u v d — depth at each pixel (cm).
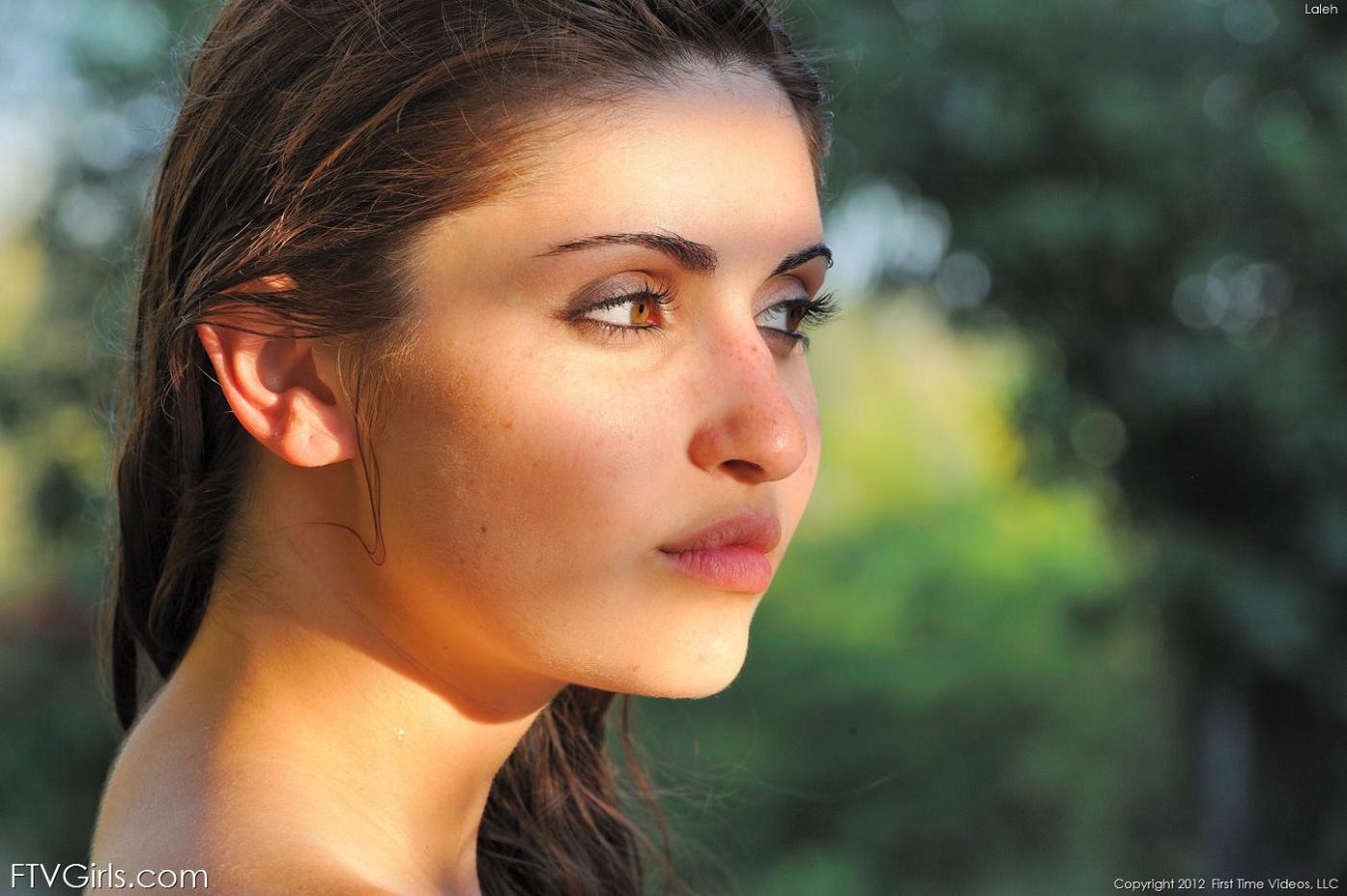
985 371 1365
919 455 2159
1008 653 1436
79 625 1242
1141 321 764
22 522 1038
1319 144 717
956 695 1380
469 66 191
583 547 191
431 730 213
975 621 1510
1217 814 823
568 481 189
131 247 291
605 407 189
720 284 195
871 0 735
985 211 742
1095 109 705
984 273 783
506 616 195
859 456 2159
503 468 190
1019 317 785
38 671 1208
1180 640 826
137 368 232
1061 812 1255
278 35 206
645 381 192
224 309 198
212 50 216
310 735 204
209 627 214
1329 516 750
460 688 213
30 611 1242
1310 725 798
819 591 1686
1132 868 1105
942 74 720
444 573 197
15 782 1127
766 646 1523
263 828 191
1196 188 727
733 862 1169
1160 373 743
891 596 1580
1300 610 763
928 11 730
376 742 208
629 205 189
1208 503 788
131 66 825
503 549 192
